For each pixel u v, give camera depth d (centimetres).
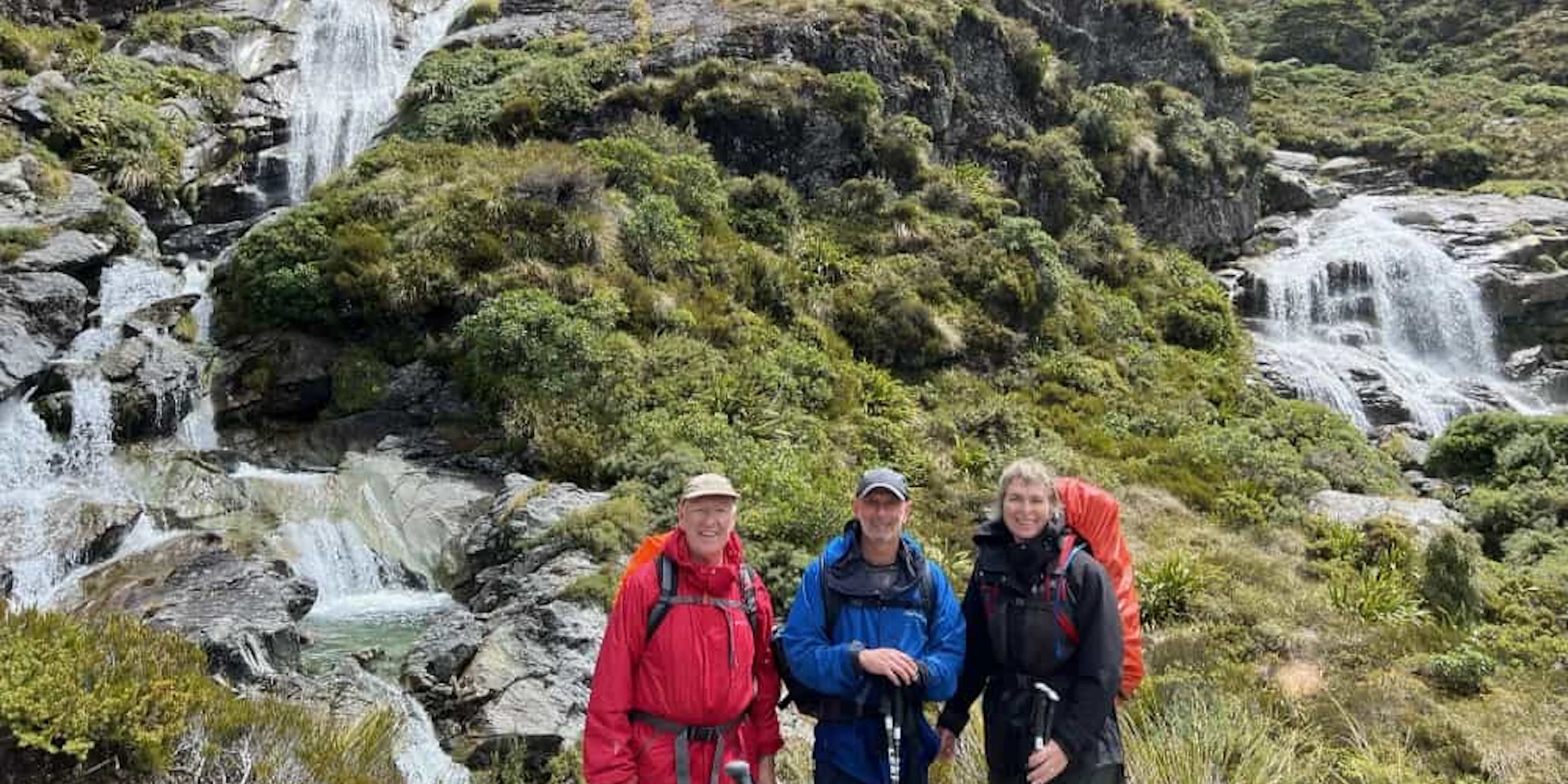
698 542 439
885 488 435
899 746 427
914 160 2469
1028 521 444
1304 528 1661
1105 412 2092
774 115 2342
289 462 1522
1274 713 932
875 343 2022
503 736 888
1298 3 5759
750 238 2136
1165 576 1289
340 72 2730
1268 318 3088
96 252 1784
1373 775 791
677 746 427
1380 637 1169
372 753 676
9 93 2086
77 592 1109
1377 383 2662
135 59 2462
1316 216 3650
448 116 2314
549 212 1816
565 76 2345
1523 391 2920
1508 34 5538
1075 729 420
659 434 1474
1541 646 1154
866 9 2669
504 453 1506
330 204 1814
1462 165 4191
